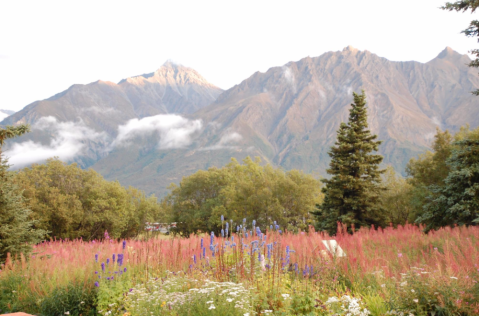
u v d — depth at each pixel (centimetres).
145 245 1320
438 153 3400
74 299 870
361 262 943
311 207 4897
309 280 866
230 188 6281
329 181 3048
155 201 7000
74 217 3859
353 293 792
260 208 5262
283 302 705
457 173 1834
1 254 1180
